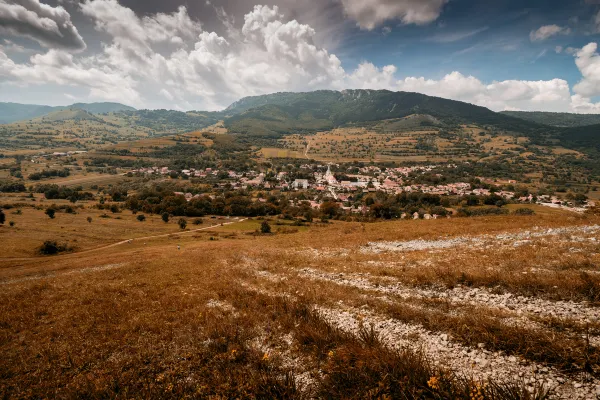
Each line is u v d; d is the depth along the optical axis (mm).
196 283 18484
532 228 23094
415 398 5570
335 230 39969
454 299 10430
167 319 12078
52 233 80188
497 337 6969
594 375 5449
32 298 17312
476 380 5852
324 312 10672
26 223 91625
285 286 14906
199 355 8648
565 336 6676
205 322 11180
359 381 6336
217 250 36906
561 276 10289
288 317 10477
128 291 17594
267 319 10672
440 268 14250
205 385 7137
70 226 90750
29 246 66750
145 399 6855
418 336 7949
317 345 8281
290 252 25969
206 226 103062
